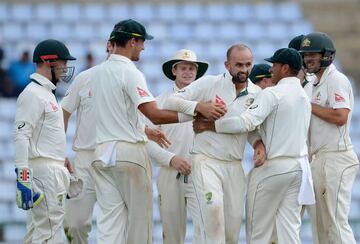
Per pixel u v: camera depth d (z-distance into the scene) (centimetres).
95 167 2916
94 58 6744
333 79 3145
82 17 7481
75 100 3281
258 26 7456
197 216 2953
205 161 2941
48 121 2931
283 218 2944
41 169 2917
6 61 6912
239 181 2972
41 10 7469
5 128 6234
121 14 7531
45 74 2958
